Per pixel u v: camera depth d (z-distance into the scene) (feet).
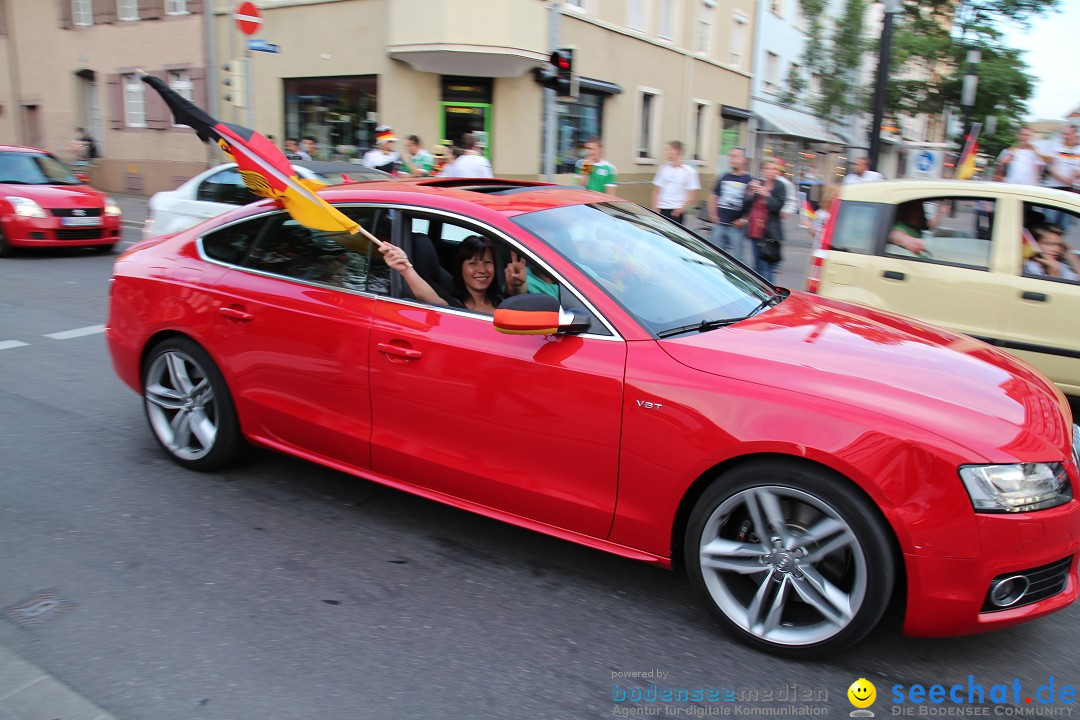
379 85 60.08
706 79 84.99
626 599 11.41
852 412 9.41
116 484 14.70
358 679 9.51
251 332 13.65
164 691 9.23
